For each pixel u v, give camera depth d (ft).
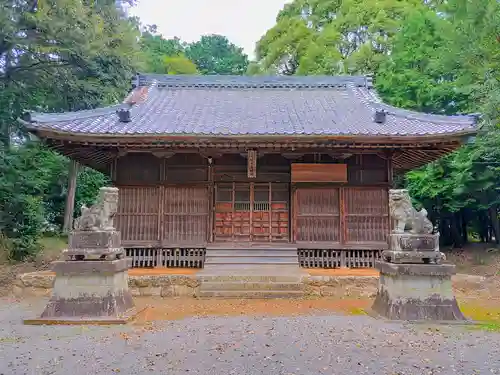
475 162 51.01
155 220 41.24
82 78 57.52
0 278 44.37
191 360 18.16
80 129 36.19
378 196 41.42
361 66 78.18
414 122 40.65
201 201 41.60
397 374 16.63
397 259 26.89
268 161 42.50
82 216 27.96
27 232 55.88
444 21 61.87
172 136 35.42
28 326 24.71
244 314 28.73
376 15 82.33
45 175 60.44
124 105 45.88
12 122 56.18
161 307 31.27
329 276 35.94
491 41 41.55
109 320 25.40
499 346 20.54
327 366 17.48
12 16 48.16
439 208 61.26
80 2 50.16
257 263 38.88
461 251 62.85
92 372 16.75
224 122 41.60
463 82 47.65
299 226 41.22
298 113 45.98
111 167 41.68
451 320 25.90
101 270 26.63
